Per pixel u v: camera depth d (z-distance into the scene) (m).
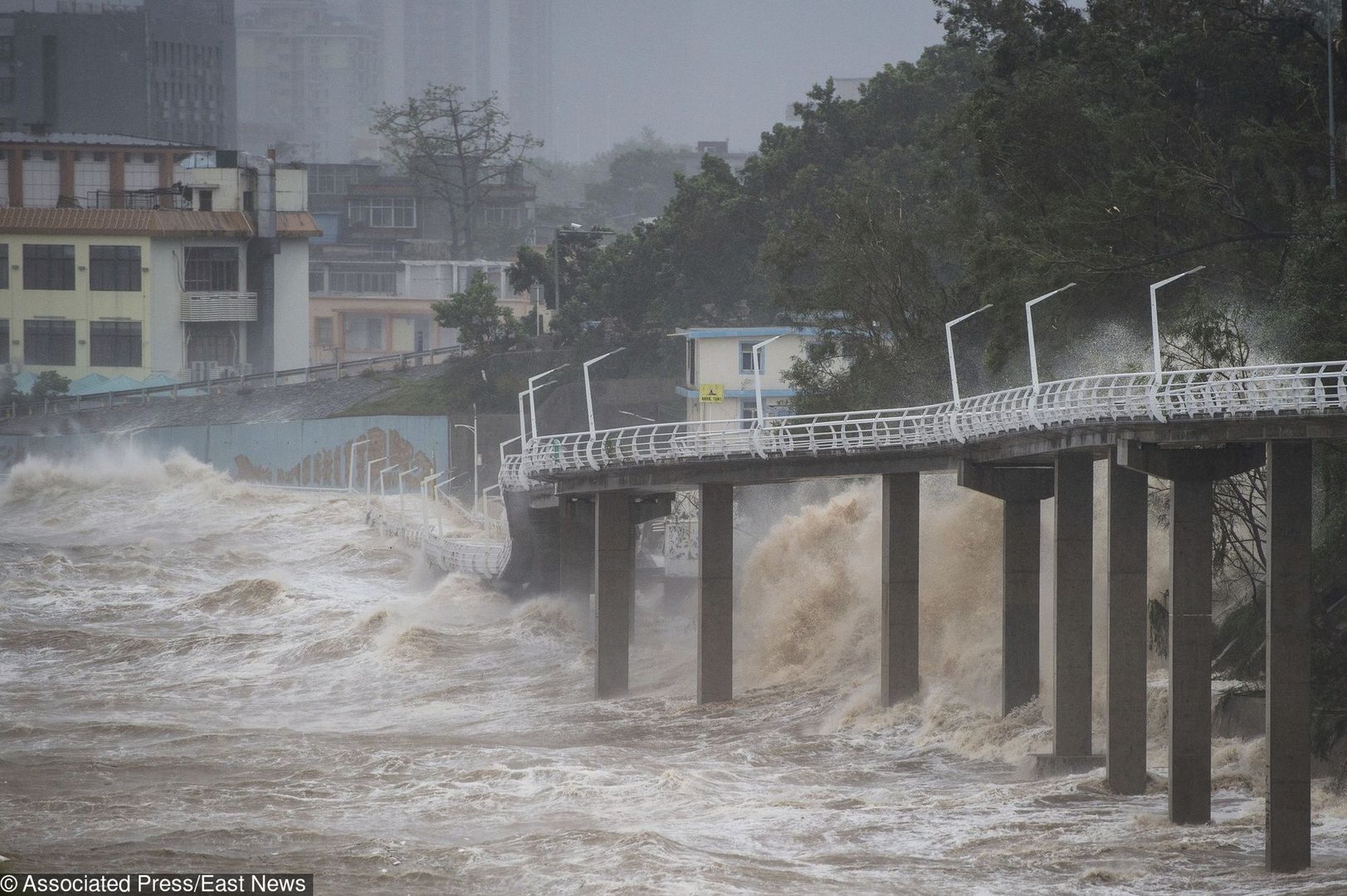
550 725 152.88
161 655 195.88
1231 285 165.00
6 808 115.88
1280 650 97.88
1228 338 136.50
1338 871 95.00
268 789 122.06
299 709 166.88
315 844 104.94
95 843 105.75
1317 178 171.88
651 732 147.25
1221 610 145.12
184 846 104.50
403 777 125.19
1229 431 101.00
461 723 156.12
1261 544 138.25
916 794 116.62
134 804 117.06
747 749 135.25
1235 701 122.94
